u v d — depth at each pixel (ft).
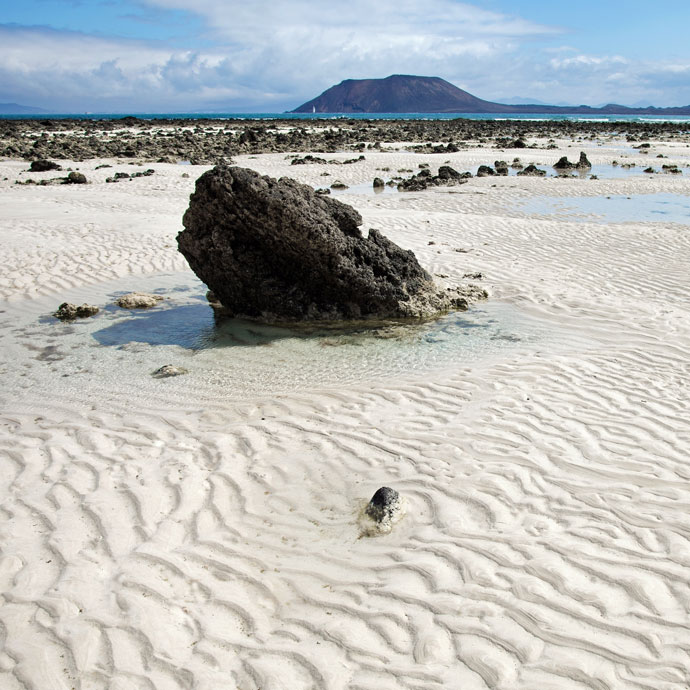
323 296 30.22
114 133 175.73
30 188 73.05
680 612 11.64
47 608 12.31
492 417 19.53
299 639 11.56
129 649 11.36
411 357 25.12
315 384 22.88
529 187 74.43
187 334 28.94
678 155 115.03
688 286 32.91
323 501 15.83
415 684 10.44
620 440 17.89
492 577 12.75
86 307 31.68
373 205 62.69
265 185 27.58
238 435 19.20
